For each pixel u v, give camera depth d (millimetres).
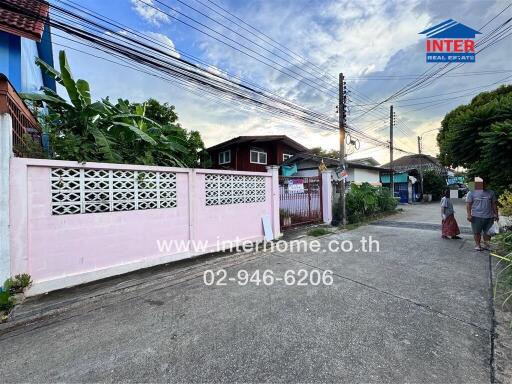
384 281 3576
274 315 2680
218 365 1941
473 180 5281
